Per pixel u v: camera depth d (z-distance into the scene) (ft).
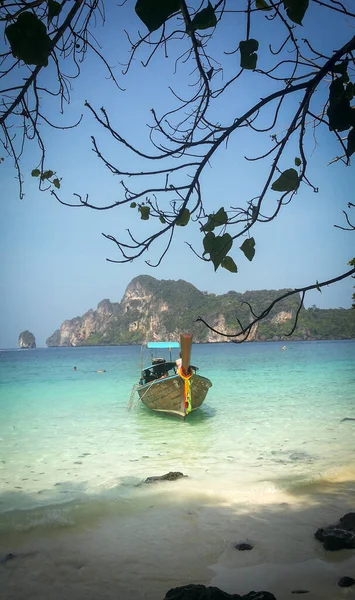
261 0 4.88
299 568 13.66
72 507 19.61
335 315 625.82
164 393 45.73
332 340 574.56
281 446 32.01
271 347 338.13
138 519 18.13
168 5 3.95
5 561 14.60
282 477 23.97
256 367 118.62
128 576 13.52
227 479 23.93
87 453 31.63
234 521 17.67
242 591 12.35
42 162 6.01
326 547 14.85
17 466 28.14
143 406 55.06
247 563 14.12
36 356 289.12
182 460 28.96
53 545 15.80
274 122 4.78
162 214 4.88
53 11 4.88
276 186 4.89
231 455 29.91
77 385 82.07
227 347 387.14
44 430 40.42
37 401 60.49
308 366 118.01
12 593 12.63
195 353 247.70
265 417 44.19
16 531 17.04
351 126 4.36
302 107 4.65
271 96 4.62
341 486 21.98
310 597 11.91
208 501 20.16
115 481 24.25
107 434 38.63
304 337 568.41
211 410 49.96
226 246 4.92
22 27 4.37
